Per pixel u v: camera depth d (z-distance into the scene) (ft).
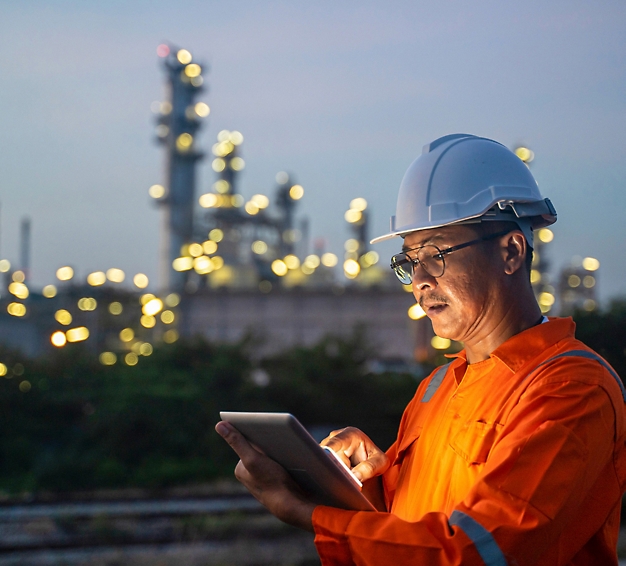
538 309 7.68
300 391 65.26
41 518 36.01
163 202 154.61
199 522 33.65
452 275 7.38
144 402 58.08
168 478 50.96
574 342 6.90
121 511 37.40
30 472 51.55
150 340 99.04
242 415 6.36
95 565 28.66
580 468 5.83
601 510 6.33
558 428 5.90
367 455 8.43
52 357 68.28
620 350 38.75
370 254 105.19
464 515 5.75
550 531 5.65
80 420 62.49
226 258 149.89
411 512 7.36
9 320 114.11
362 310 120.26
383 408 66.08
